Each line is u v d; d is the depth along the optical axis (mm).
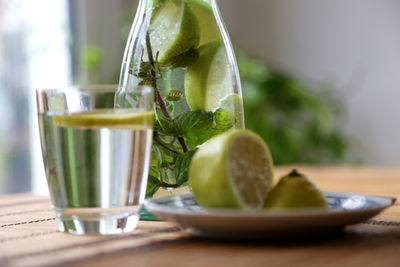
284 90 2256
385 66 2326
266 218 445
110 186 513
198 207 559
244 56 2484
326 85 2453
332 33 2449
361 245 462
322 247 456
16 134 1930
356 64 2389
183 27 576
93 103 515
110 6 2332
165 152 587
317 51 2488
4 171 1883
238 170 514
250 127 2188
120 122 509
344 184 956
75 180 511
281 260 420
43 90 519
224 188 505
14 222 604
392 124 2316
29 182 1969
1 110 1884
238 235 467
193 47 582
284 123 2340
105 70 2297
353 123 2400
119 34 2361
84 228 519
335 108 2420
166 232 520
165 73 586
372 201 534
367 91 2367
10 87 1920
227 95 590
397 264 408
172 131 580
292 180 500
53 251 459
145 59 590
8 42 1917
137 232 522
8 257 443
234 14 2709
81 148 507
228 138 516
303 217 447
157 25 591
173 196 558
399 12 2283
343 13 2418
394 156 2312
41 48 2008
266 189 533
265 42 2631
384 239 482
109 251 454
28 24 1982
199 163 522
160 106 585
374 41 2348
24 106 1961
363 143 2381
